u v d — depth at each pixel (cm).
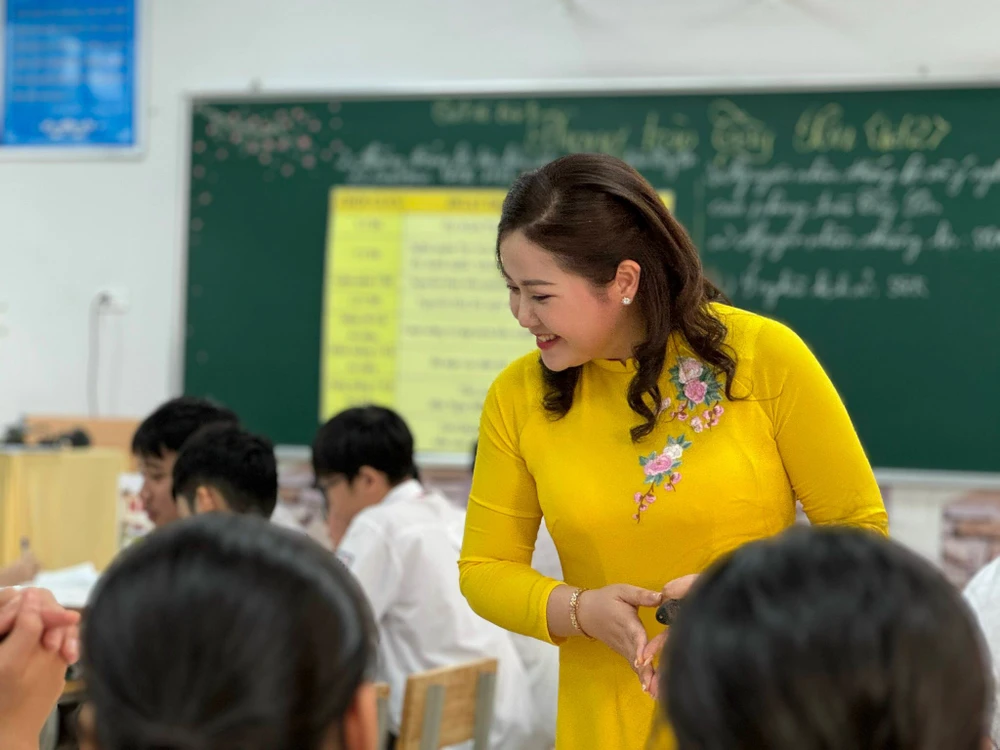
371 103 383
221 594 60
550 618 132
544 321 131
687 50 367
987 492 348
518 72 376
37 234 404
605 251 128
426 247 379
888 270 354
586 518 134
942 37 353
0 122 408
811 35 360
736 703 58
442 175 379
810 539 63
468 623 241
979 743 59
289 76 390
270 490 214
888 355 353
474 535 144
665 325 132
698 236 363
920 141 351
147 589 61
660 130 365
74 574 264
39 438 333
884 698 56
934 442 350
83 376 400
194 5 396
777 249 359
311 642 61
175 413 247
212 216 390
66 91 404
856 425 354
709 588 62
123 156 399
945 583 61
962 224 350
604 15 372
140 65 399
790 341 133
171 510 247
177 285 393
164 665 59
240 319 388
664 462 132
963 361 349
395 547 237
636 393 133
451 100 378
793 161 358
